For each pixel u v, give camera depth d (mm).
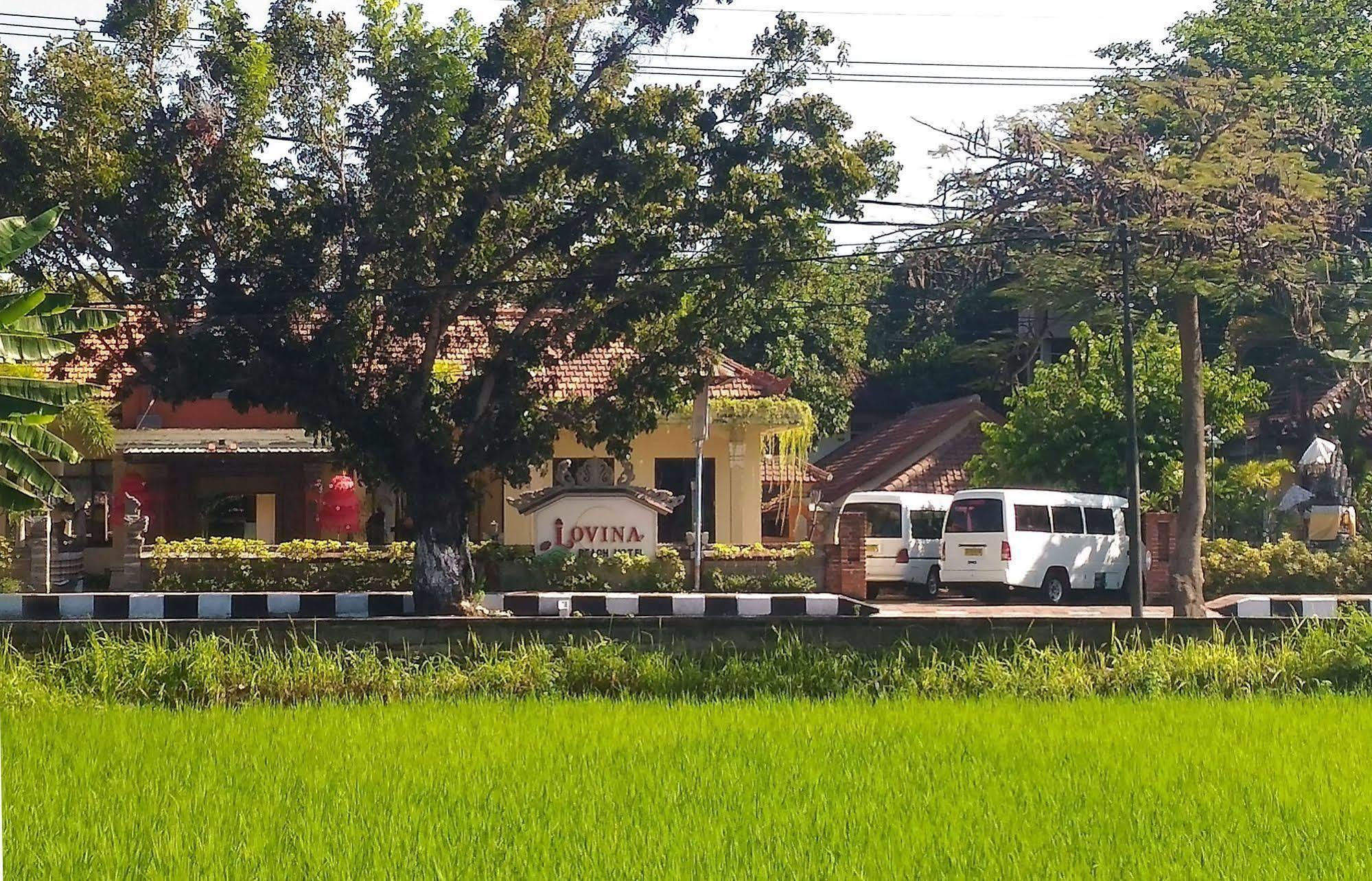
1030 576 27578
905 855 8211
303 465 32875
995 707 13664
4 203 19531
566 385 31938
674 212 21656
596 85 22406
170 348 21219
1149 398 31156
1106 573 28766
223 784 10055
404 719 12781
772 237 21516
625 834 8648
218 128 20797
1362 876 7801
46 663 14812
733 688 15078
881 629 16078
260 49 20812
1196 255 22359
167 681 14477
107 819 9031
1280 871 7883
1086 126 22750
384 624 15734
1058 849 8336
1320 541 29812
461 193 21016
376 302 22078
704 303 22781
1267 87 24391
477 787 9930
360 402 22312
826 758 10992
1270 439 36250
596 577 25531
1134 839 8578
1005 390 44500
